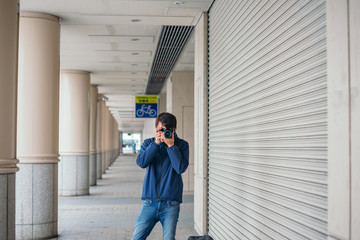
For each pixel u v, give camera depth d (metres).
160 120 3.81
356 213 2.21
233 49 5.32
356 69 2.22
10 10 4.51
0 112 4.39
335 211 2.45
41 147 7.12
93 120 17.55
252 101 4.45
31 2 6.91
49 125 7.21
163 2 6.89
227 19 5.72
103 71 14.54
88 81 14.41
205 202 7.04
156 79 16.66
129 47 10.90
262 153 4.10
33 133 7.10
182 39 9.84
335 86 2.45
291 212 3.35
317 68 2.90
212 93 6.75
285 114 3.49
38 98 7.14
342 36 2.37
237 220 5.02
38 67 7.19
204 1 6.70
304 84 3.11
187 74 14.87
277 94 3.69
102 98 22.09
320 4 2.85
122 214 9.59
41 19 7.35
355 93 2.23
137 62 12.94
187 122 14.84
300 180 3.18
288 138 3.42
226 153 5.68
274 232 3.75
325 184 2.77
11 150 4.50
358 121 2.20
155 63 13.09
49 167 7.18
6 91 4.46
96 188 15.72
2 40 4.43
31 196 7.04
